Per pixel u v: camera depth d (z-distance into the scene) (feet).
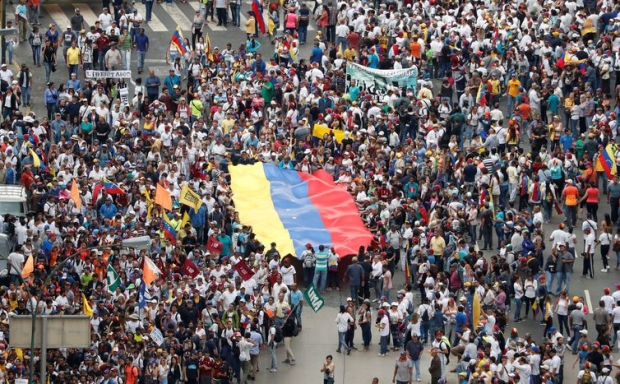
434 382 460.96
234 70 621.72
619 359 485.15
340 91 606.14
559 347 469.57
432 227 515.09
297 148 580.71
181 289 478.59
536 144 572.10
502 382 447.42
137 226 507.71
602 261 535.60
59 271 481.46
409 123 586.45
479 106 593.42
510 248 507.71
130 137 568.00
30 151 545.85
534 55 633.61
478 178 548.72
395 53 640.58
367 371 479.00
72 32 635.25
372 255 510.99
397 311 486.79
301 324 501.15
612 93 625.41
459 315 476.54
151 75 611.88
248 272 486.38
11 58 645.10
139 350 455.63
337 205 545.44
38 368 441.27
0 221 506.89
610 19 653.71
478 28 646.33
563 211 557.74
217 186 541.75
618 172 560.61
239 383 471.21
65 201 519.60
